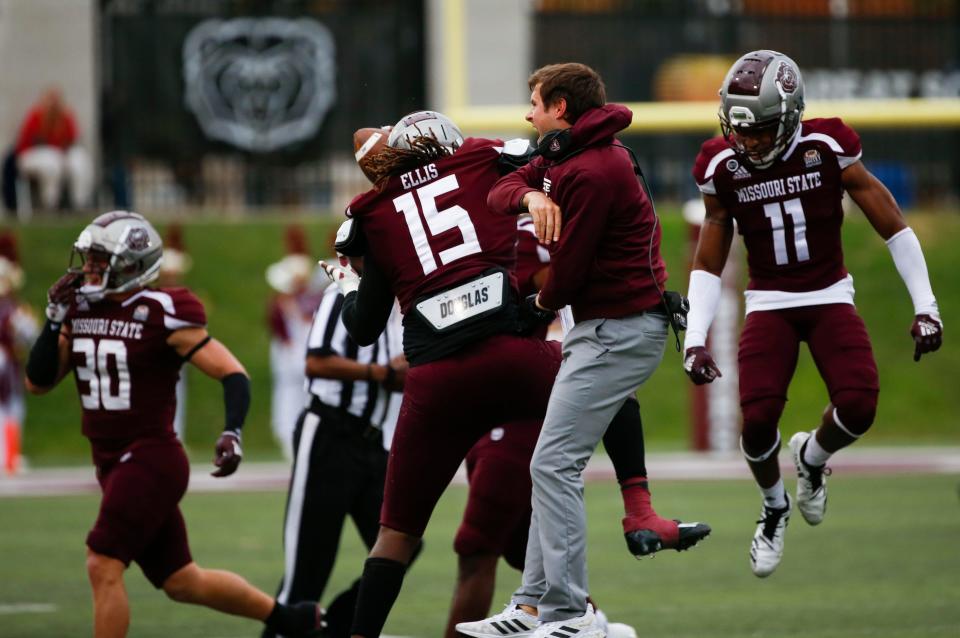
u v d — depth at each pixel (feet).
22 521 134.82
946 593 95.66
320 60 258.37
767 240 71.77
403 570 66.33
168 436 71.92
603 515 135.85
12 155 255.91
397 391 80.64
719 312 190.60
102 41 260.21
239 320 233.55
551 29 204.13
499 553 73.67
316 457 79.82
